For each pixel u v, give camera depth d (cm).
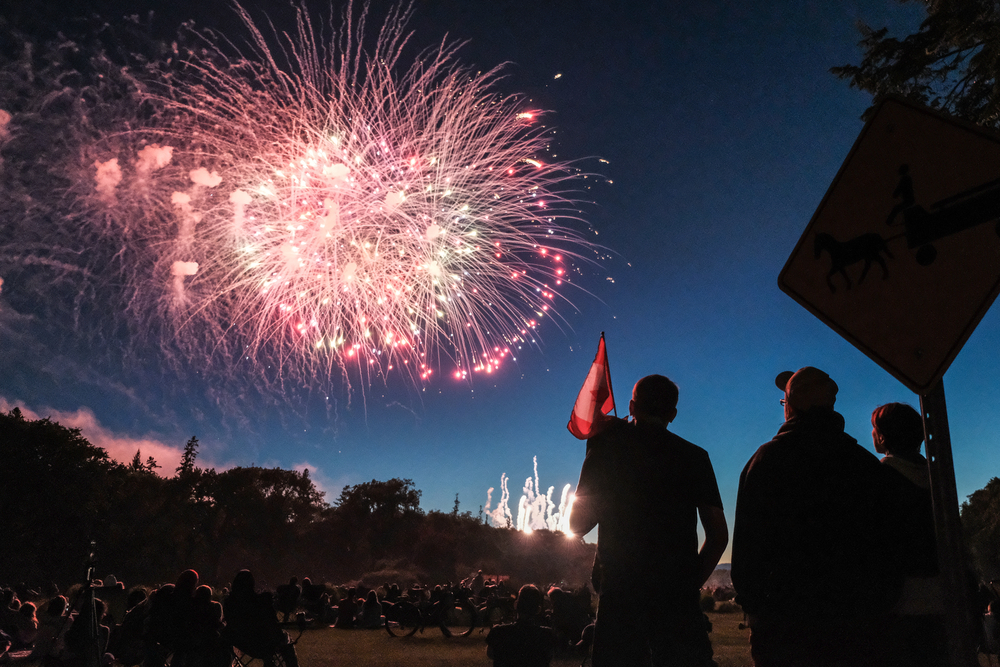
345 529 8138
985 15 898
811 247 234
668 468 303
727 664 1000
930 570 276
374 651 1341
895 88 990
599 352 412
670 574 290
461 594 1823
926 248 212
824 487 270
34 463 4984
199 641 695
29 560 5012
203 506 6862
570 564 6128
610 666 288
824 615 259
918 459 328
